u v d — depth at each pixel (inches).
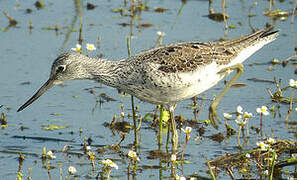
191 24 814.5
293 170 485.4
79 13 849.5
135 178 470.6
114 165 452.1
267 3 894.4
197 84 522.0
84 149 523.8
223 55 531.5
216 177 472.1
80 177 468.8
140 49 724.0
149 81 509.4
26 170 480.7
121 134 561.6
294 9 810.2
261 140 541.3
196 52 520.1
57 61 540.4
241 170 483.2
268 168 480.1
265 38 562.9
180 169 487.8
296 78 673.6
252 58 734.5
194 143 542.3
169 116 577.3
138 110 614.5
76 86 673.0
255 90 653.3
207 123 584.1
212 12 842.2
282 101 625.3
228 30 789.2
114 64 528.1
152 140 551.5
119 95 653.9
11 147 526.0
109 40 759.1
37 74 673.6
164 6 884.6
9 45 741.9
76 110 609.9
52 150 521.0
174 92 515.5
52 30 791.1
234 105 619.2
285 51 744.3
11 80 658.2
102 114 603.5
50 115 596.1
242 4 884.0
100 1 906.7
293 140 531.8
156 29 795.4
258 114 597.9
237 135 555.8
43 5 874.8
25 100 619.2
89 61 534.6
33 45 744.3
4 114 591.5
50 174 473.4
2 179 462.3
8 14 836.0
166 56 511.5
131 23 797.9
